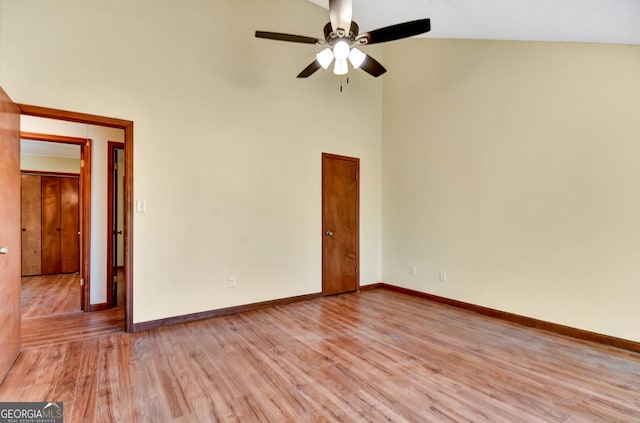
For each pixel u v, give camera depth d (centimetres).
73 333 305
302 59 421
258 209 386
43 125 360
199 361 249
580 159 301
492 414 186
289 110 411
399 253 481
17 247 251
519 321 341
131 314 309
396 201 486
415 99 455
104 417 181
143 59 316
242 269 375
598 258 291
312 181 434
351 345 282
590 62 295
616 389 214
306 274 429
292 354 263
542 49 325
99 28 296
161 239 325
